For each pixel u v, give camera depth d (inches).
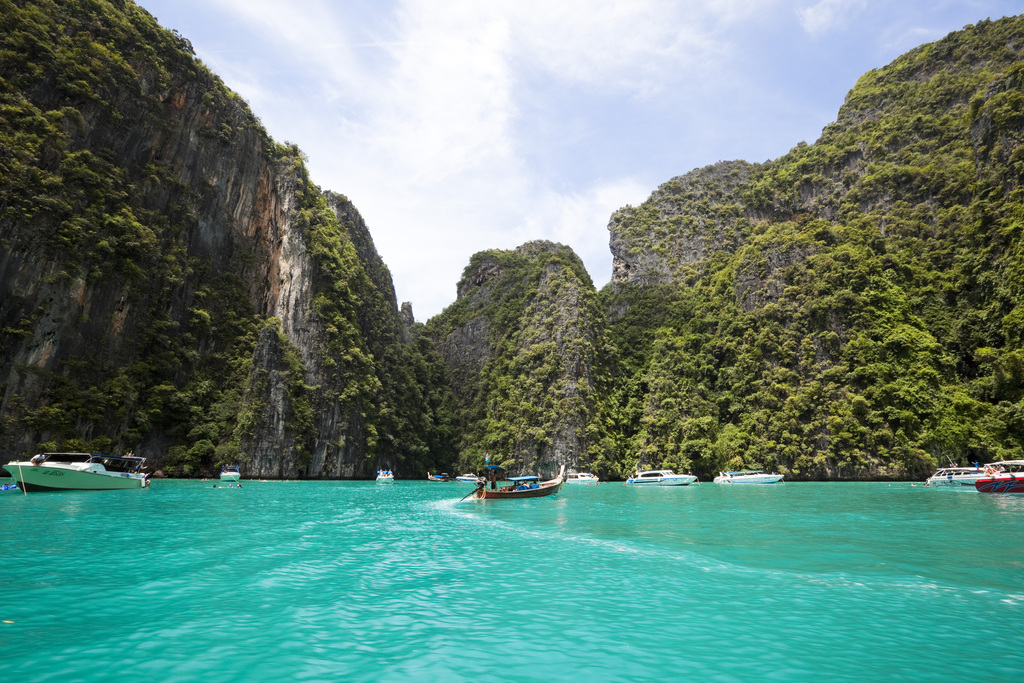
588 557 816.3
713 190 6653.5
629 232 6628.9
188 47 4237.2
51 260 2903.5
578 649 423.2
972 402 3376.0
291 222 4281.5
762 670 382.9
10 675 355.3
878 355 3725.4
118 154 3506.4
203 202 3959.2
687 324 5137.8
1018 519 1279.5
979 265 3882.9
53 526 1029.2
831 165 5693.9
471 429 4987.7
